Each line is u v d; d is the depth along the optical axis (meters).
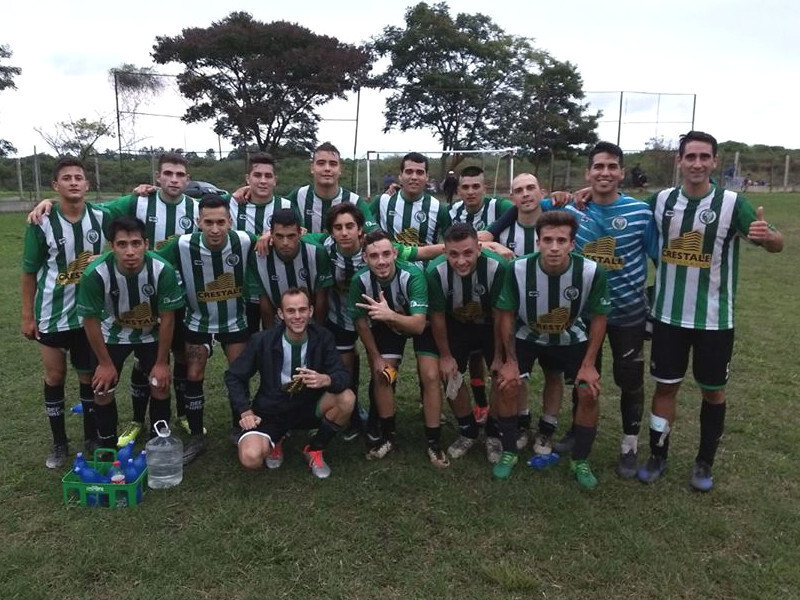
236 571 3.04
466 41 33.66
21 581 2.93
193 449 4.23
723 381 3.70
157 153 22.78
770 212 21.14
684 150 3.49
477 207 4.99
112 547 3.19
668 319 3.74
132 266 3.75
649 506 3.62
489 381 5.71
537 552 3.18
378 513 3.54
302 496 3.72
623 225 3.82
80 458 3.66
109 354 4.06
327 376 3.88
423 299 3.95
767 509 3.56
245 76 31.45
